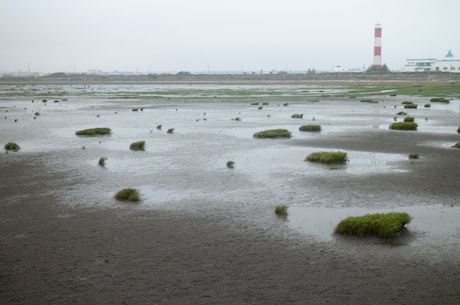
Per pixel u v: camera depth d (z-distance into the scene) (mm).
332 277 14320
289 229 18875
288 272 14695
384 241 17453
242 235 18203
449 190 24828
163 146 40938
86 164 33062
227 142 42969
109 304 12750
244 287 13680
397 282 13953
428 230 18609
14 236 18297
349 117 65500
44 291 13578
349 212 21188
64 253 16469
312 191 25094
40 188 26172
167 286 13781
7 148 39656
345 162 33188
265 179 28125
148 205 22688
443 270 14781
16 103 98188
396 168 30906
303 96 117875
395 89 143750
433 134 47469
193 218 20500
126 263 15523
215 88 178625
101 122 61094
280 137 45844
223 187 26219
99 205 22703
